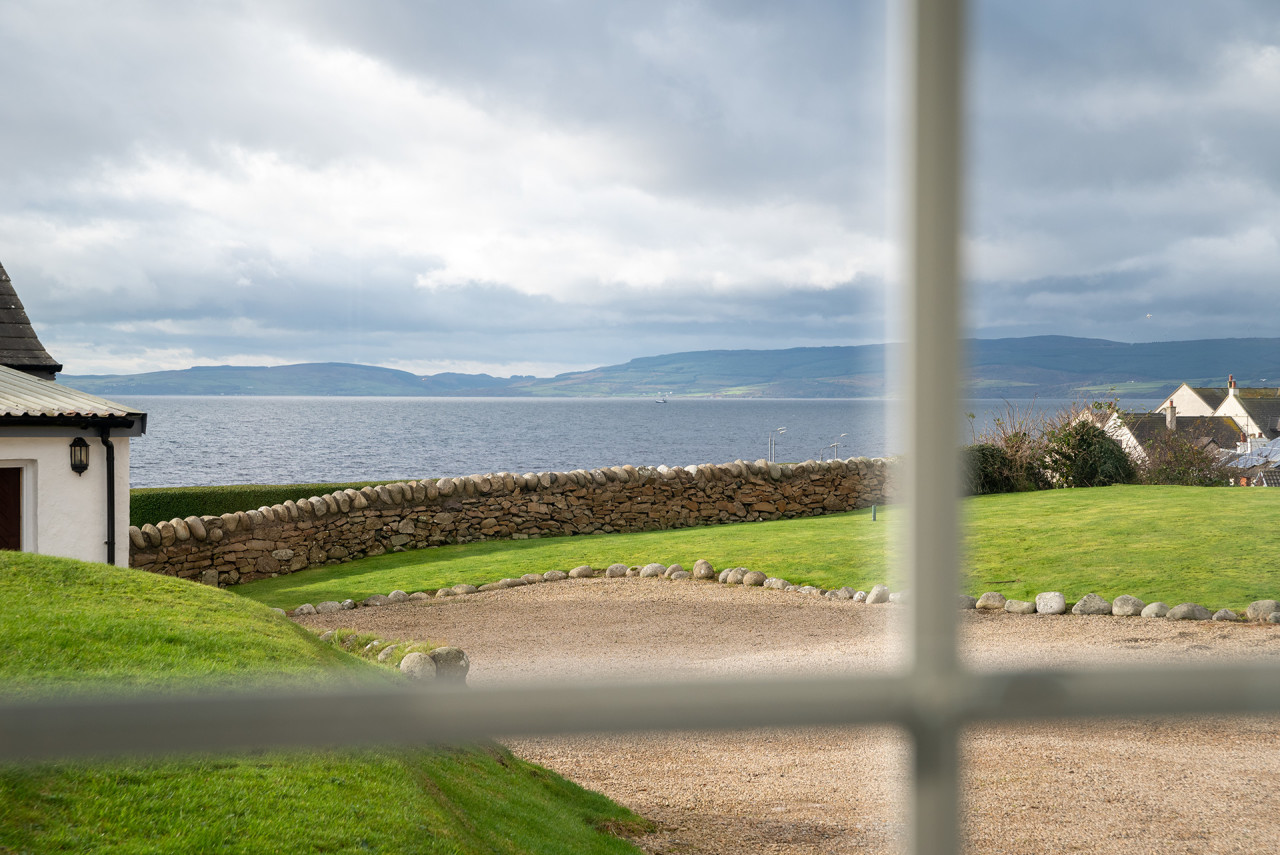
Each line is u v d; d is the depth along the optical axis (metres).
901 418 0.60
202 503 17.55
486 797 4.72
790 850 4.71
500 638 9.40
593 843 4.62
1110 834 4.51
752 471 17.86
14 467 11.94
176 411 179.00
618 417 168.25
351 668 5.86
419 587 12.53
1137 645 7.48
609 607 10.70
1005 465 17.27
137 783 3.39
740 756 6.40
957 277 0.60
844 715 0.56
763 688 0.53
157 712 0.45
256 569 14.39
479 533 16.47
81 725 0.44
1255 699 0.55
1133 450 18.62
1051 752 5.77
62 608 5.38
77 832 3.03
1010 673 0.56
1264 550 10.48
